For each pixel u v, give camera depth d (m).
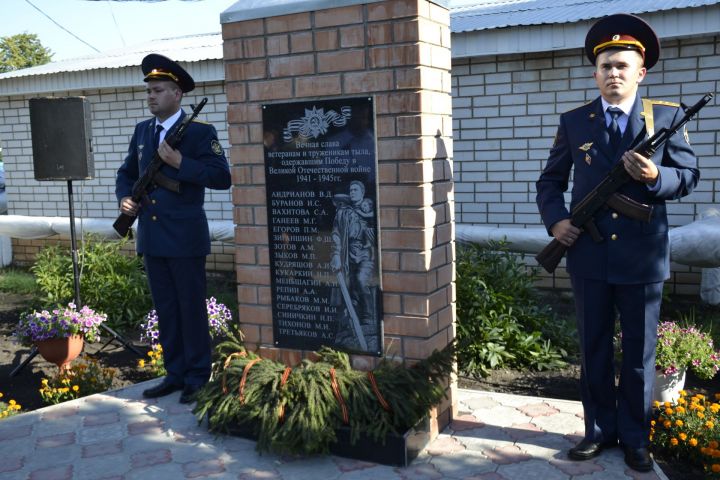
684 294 6.94
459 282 5.38
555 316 5.88
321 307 3.74
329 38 3.50
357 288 3.62
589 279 3.34
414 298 3.50
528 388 4.93
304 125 3.64
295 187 3.72
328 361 3.69
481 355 5.24
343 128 3.54
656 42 3.19
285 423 3.45
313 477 3.31
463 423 3.89
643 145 3.08
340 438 3.50
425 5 3.35
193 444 3.71
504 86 7.42
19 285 9.05
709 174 6.70
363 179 3.52
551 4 8.05
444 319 3.71
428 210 3.45
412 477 3.27
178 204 4.30
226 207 9.05
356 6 3.41
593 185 3.29
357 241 3.58
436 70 3.49
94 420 4.05
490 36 7.05
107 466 3.48
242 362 3.79
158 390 4.41
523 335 5.38
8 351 6.50
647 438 3.38
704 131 6.67
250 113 3.79
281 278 3.83
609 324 3.40
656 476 3.25
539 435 3.71
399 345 3.57
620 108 3.26
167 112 4.39
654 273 3.24
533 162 7.40
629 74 3.18
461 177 7.75
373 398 3.44
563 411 4.04
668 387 4.22
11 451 3.67
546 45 6.84
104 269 7.27
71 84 9.35
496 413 4.04
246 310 3.98
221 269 9.24
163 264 4.37
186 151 4.31
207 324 4.43
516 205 7.53
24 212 10.30
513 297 5.68
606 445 3.53
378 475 3.30
